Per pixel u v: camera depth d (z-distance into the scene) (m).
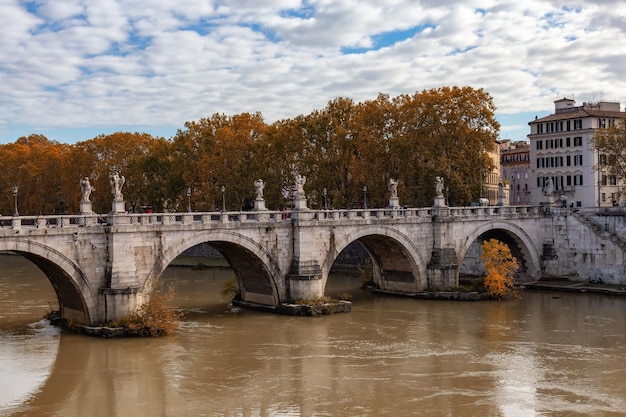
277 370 40.09
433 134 81.88
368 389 36.78
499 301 62.16
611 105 106.00
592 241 69.69
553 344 46.19
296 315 54.47
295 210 55.69
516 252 73.56
